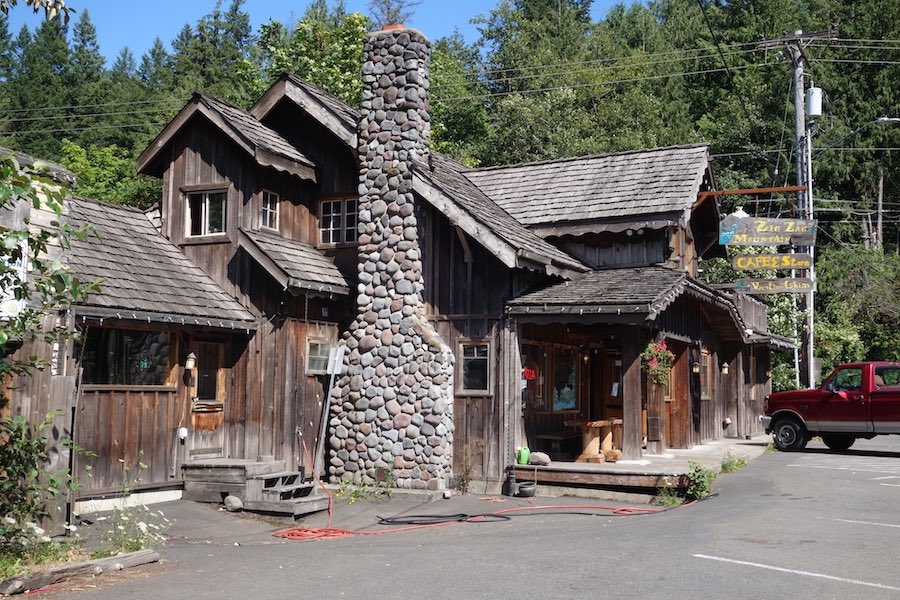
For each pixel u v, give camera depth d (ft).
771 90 138.51
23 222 33.99
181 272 51.42
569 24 173.88
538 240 57.72
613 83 148.87
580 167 65.67
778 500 41.37
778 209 135.54
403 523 41.83
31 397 34.14
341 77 93.61
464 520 41.81
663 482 46.19
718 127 140.67
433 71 121.49
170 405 47.11
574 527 37.32
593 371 66.90
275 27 105.29
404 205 52.75
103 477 42.78
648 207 57.52
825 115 137.80
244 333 51.19
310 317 52.65
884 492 43.57
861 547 30.19
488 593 23.88
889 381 61.93
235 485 45.75
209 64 182.39
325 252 56.95
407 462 50.44
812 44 138.82
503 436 51.08
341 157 57.06
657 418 58.85
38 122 165.68
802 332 95.86
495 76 155.12
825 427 63.57
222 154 53.88
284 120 58.95
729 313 68.08
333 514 45.32
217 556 31.32
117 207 53.78
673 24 177.06
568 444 60.34
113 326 43.91
